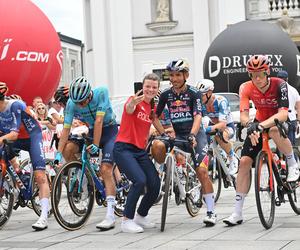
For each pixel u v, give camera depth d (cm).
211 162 1209
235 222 938
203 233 892
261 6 3881
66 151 1009
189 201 1030
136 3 4078
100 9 4075
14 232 975
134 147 934
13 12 1862
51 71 1972
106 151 981
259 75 901
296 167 965
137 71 4094
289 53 2972
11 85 1855
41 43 1912
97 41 4081
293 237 829
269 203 911
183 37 4009
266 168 916
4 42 1820
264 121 903
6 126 998
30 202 1155
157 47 4059
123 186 1071
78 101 966
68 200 977
